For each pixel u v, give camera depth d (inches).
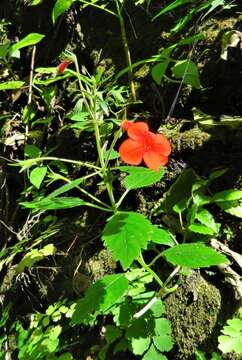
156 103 24.5
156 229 17.6
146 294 18.8
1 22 32.5
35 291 23.9
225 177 20.7
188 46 24.6
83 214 24.1
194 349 18.7
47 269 23.6
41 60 31.0
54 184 26.2
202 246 16.4
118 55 27.8
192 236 19.9
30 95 28.5
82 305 16.9
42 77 29.9
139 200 22.1
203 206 20.7
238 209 19.5
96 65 28.6
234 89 22.4
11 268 25.5
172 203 20.8
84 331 21.5
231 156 20.8
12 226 27.4
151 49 26.5
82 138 25.5
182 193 20.7
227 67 22.5
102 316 21.0
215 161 21.0
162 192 21.7
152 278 19.8
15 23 32.4
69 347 21.6
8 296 25.0
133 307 18.6
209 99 22.9
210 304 18.8
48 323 21.4
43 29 30.8
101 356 19.9
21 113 29.6
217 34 23.6
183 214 20.6
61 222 24.6
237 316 18.3
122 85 26.5
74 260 22.8
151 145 16.3
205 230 19.2
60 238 23.9
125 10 27.9
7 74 31.1
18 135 28.8
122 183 22.7
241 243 19.8
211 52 23.4
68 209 24.9
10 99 30.0
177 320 19.2
